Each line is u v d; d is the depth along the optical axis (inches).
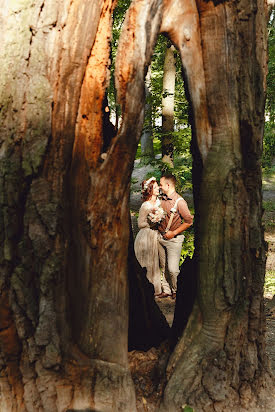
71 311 86.5
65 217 82.4
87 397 85.0
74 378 84.8
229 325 92.4
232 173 90.4
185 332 95.4
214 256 91.6
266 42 95.3
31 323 81.9
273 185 605.3
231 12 87.0
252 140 91.2
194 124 93.7
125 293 91.4
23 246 80.4
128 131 82.8
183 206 205.2
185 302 106.9
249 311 94.2
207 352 92.4
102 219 86.1
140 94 82.4
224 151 91.0
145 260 213.5
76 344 87.9
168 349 105.0
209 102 90.6
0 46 79.7
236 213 90.9
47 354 82.3
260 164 94.1
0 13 79.4
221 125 90.9
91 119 84.3
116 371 88.3
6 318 81.4
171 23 87.6
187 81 91.1
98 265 87.7
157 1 82.0
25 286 80.7
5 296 81.0
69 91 80.4
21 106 79.4
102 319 88.7
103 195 85.2
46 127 79.1
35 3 78.0
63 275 82.4
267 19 97.3
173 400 90.9
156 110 312.8
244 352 94.3
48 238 80.3
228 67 88.7
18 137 79.8
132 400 88.7
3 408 83.5
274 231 395.2
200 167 96.8
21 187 80.1
